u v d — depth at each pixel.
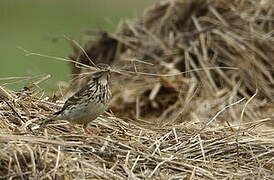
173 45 18.11
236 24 18.20
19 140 10.51
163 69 17.30
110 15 32.16
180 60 17.73
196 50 17.67
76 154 10.60
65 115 11.95
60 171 10.04
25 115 12.08
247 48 17.58
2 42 27.92
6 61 25.25
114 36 19.17
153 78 16.94
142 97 16.61
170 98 16.48
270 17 18.27
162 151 11.44
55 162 10.16
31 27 30.47
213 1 18.91
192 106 15.76
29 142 10.52
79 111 11.91
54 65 23.89
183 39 18.20
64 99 14.17
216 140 11.85
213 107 15.67
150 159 10.90
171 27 18.83
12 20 31.84
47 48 25.78
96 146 11.03
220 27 18.20
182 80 16.77
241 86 16.94
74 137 11.35
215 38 17.89
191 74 17.12
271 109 15.84
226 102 15.93
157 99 16.50
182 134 12.15
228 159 11.55
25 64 24.64
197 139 11.85
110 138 11.53
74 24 30.91
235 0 18.86
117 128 12.39
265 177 11.02
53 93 14.00
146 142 11.80
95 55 19.03
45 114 12.41
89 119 12.05
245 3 18.83
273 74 17.28
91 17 32.31
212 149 11.67
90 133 11.94
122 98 16.64
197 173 10.81
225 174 10.99
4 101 12.14
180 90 16.42
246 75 17.11
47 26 30.59
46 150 10.41
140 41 18.75
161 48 18.09
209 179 10.75
